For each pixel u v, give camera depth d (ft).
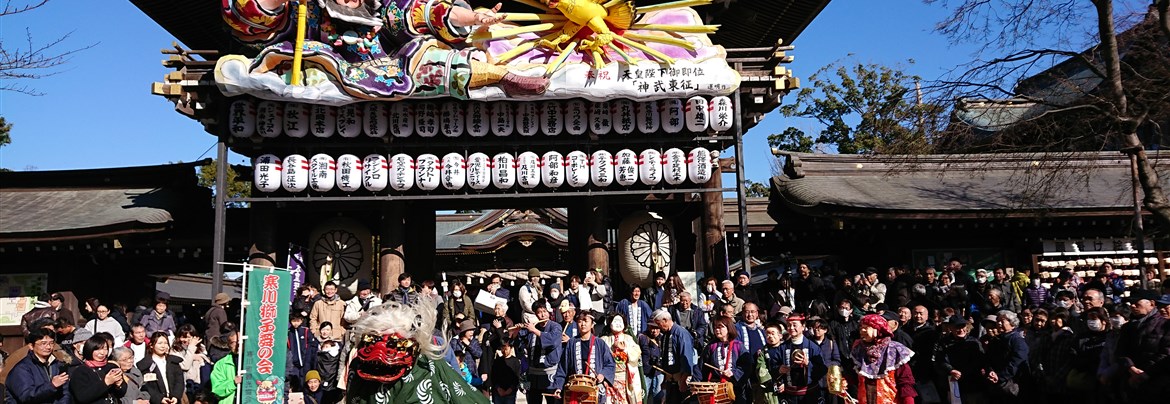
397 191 58.13
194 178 70.03
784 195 68.90
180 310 111.34
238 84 51.34
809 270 56.44
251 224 59.47
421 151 59.16
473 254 101.81
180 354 40.52
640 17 54.85
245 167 63.52
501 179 56.39
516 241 98.99
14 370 29.50
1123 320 37.76
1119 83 61.36
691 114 56.29
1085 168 69.15
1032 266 64.95
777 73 56.49
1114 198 67.67
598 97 53.57
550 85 52.95
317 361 45.03
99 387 30.68
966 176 74.23
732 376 36.65
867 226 65.92
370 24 52.16
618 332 40.42
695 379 37.06
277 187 55.83
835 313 49.62
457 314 52.90
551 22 54.03
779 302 54.08
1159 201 60.75
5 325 62.54
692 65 53.93
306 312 52.60
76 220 62.23
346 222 64.08
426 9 51.98
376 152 58.18
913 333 42.29
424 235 69.77
